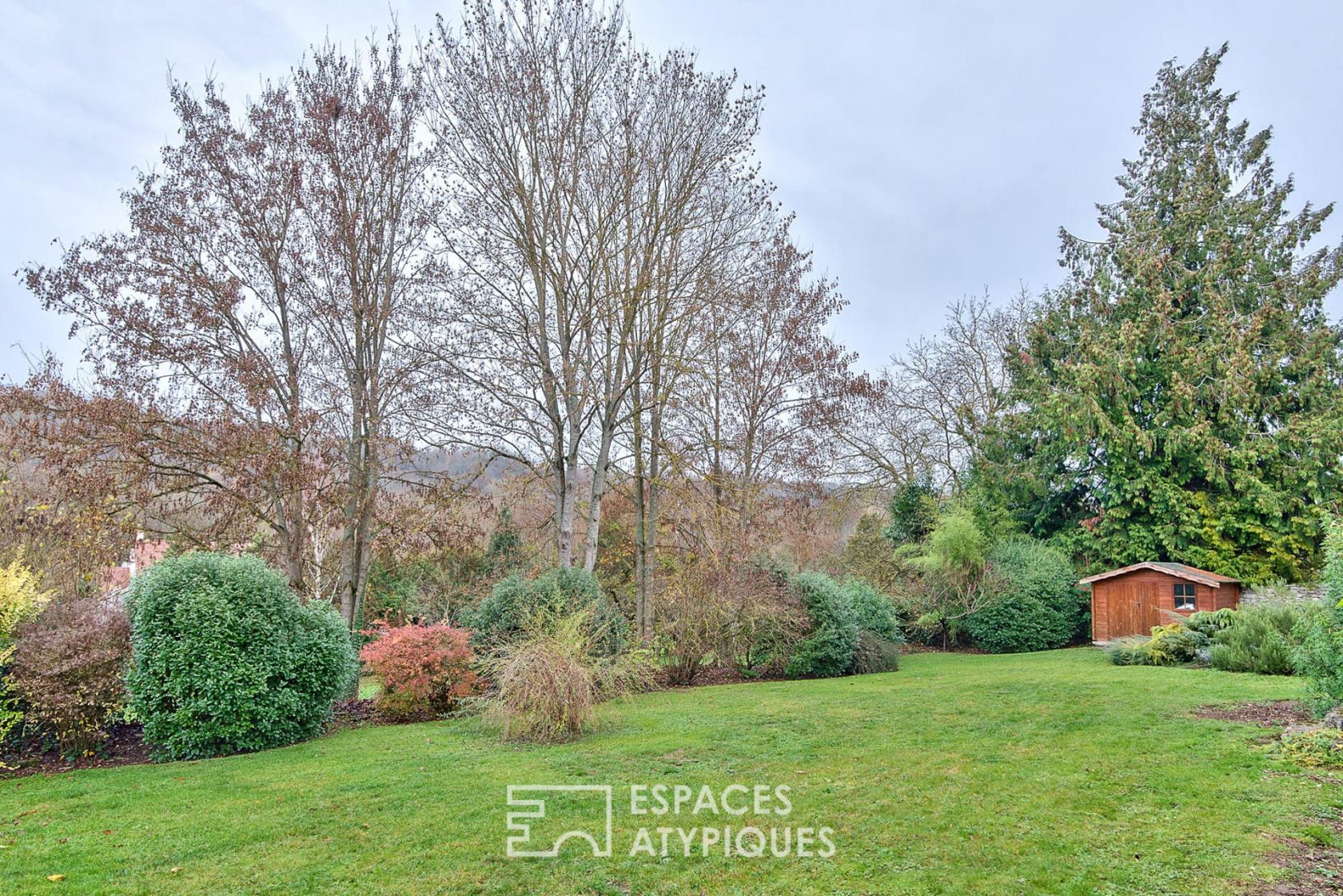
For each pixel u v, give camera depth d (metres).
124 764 9.02
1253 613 12.93
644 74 14.28
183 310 11.96
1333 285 20.81
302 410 12.55
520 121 14.01
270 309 13.41
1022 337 26.53
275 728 9.40
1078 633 21.28
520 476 16.75
